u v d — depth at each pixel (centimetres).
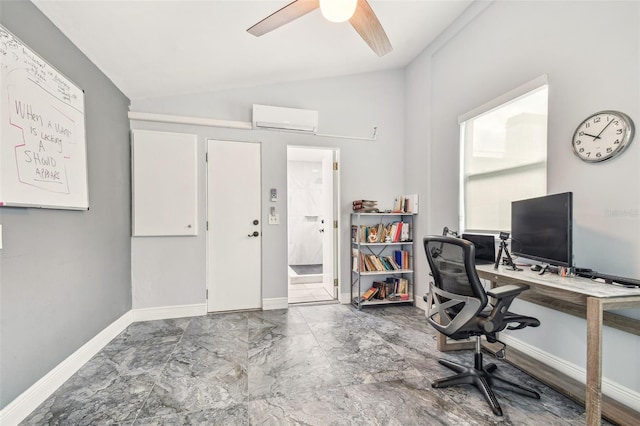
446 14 282
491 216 262
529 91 216
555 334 201
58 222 189
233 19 214
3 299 146
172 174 312
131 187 302
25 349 159
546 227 181
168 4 188
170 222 311
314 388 181
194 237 319
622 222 163
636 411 154
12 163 150
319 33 259
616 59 165
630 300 133
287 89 350
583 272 170
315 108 360
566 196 164
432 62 336
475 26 273
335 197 381
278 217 345
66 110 195
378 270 358
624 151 162
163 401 168
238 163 334
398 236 364
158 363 213
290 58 294
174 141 313
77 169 207
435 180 331
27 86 160
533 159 222
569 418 154
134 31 209
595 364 130
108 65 244
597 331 129
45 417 155
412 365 211
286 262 347
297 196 665
